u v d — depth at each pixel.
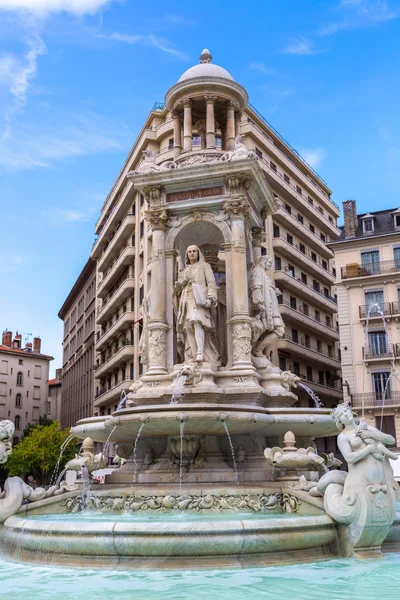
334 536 7.62
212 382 12.09
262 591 5.62
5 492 9.02
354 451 7.86
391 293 45.47
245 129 50.09
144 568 6.59
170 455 11.20
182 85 15.38
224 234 13.45
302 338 55.94
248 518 7.84
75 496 9.70
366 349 44.94
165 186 14.02
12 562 7.38
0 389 79.94
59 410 98.25
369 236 47.28
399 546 8.24
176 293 13.48
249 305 13.57
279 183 52.56
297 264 56.28
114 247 57.81
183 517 8.31
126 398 12.97
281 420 10.90
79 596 5.48
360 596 5.44
